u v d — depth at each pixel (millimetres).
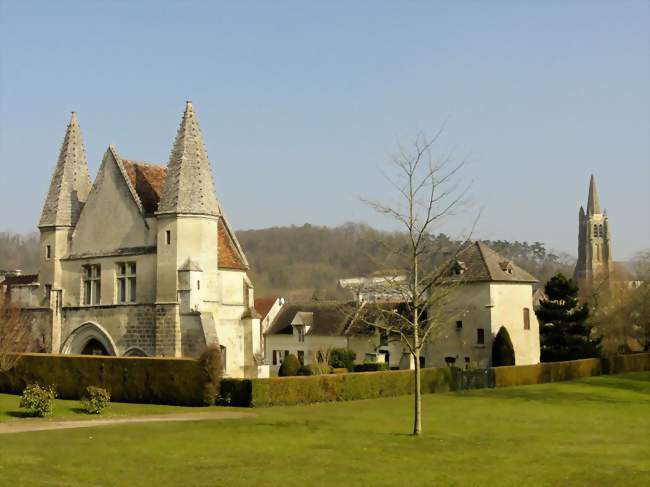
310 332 83562
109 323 50062
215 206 49031
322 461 23047
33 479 19312
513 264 71812
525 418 36562
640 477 21156
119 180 51031
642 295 90562
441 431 30797
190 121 48906
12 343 48781
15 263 136625
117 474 20469
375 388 47812
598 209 197625
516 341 70062
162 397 41406
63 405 39031
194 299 46781
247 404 40156
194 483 19531
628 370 75688
